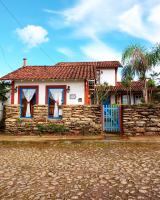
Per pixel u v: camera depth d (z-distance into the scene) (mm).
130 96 26516
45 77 15711
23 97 16156
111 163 7551
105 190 5102
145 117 13523
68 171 6711
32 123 14758
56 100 15875
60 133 14375
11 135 14414
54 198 4730
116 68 30422
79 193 4961
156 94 25531
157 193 4848
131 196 4719
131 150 9844
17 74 16969
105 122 14469
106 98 27594
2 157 8852
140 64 17328
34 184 5621
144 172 6406
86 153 9406
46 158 8539
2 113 16422
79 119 14352
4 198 4816
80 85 15797
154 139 12094
